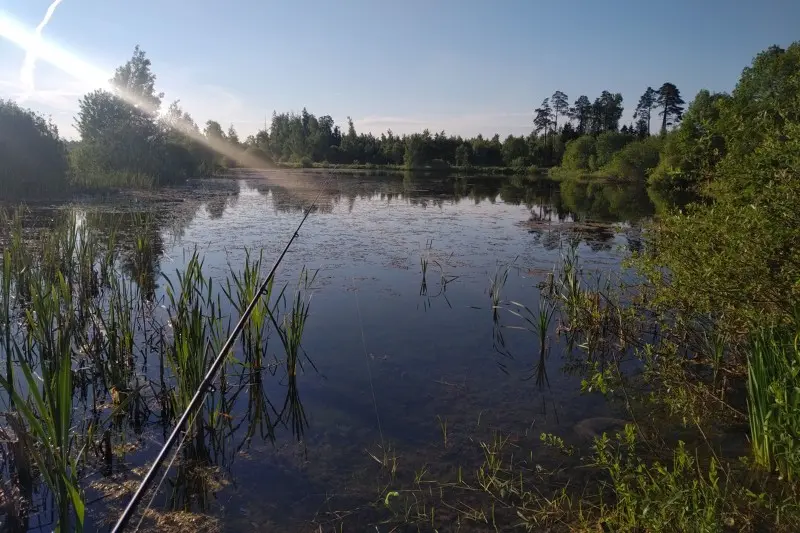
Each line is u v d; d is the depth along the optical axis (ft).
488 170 184.34
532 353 18.42
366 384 15.93
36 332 15.52
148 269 27.30
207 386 9.38
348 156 219.00
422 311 22.30
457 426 13.62
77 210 46.98
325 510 10.44
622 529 9.25
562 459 12.14
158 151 89.86
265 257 30.48
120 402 14.10
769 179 12.11
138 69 86.48
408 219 49.01
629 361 17.92
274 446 12.71
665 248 14.98
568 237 39.93
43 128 59.77
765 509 9.90
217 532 9.77
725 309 13.14
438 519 10.21
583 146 161.48
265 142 237.86
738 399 14.67
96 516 10.09
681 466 10.03
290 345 15.83
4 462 11.59
